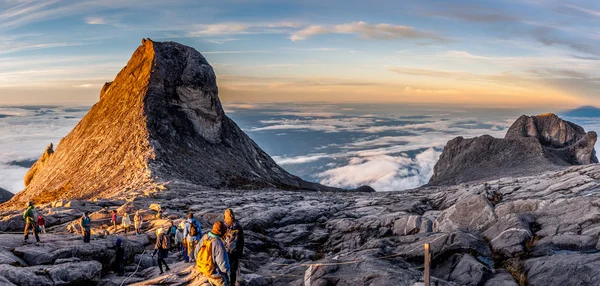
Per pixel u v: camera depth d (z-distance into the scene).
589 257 13.16
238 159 87.75
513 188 32.97
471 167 106.94
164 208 39.88
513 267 14.66
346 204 43.22
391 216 31.30
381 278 13.02
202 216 35.25
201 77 89.12
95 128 87.00
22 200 68.44
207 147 84.06
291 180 95.38
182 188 55.12
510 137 123.50
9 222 29.14
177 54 95.00
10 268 14.83
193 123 86.50
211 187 65.56
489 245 16.75
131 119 79.31
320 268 14.10
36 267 15.76
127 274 18.53
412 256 16.27
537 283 13.16
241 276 14.23
